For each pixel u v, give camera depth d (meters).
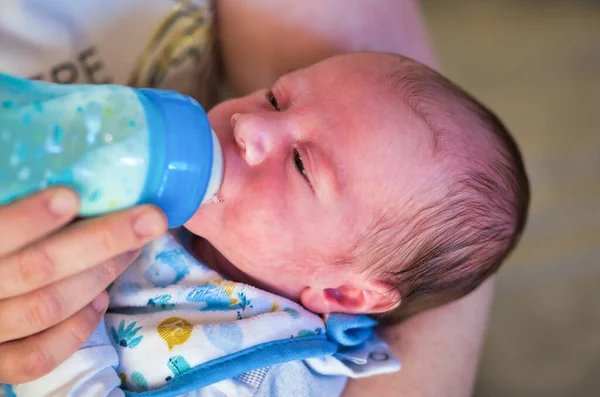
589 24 2.50
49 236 0.60
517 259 1.90
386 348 1.00
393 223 0.92
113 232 0.60
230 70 1.18
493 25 2.46
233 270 1.01
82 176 0.61
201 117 0.69
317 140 0.88
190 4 1.00
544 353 1.77
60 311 0.65
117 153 0.62
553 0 2.54
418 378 1.00
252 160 0.84
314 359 0.95
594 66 2.39
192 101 0.70
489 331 1.79
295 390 0.92
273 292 0.99
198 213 0.89
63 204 0.58
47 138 0.60
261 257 0.91
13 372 0.69
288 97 0.94
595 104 2.28
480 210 0.97
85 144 0.61
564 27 2.48
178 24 0.98
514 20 2.49
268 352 0.90
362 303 0.98
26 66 0.81
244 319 0.92
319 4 1.10
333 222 0.89
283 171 0.87
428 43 1.27
